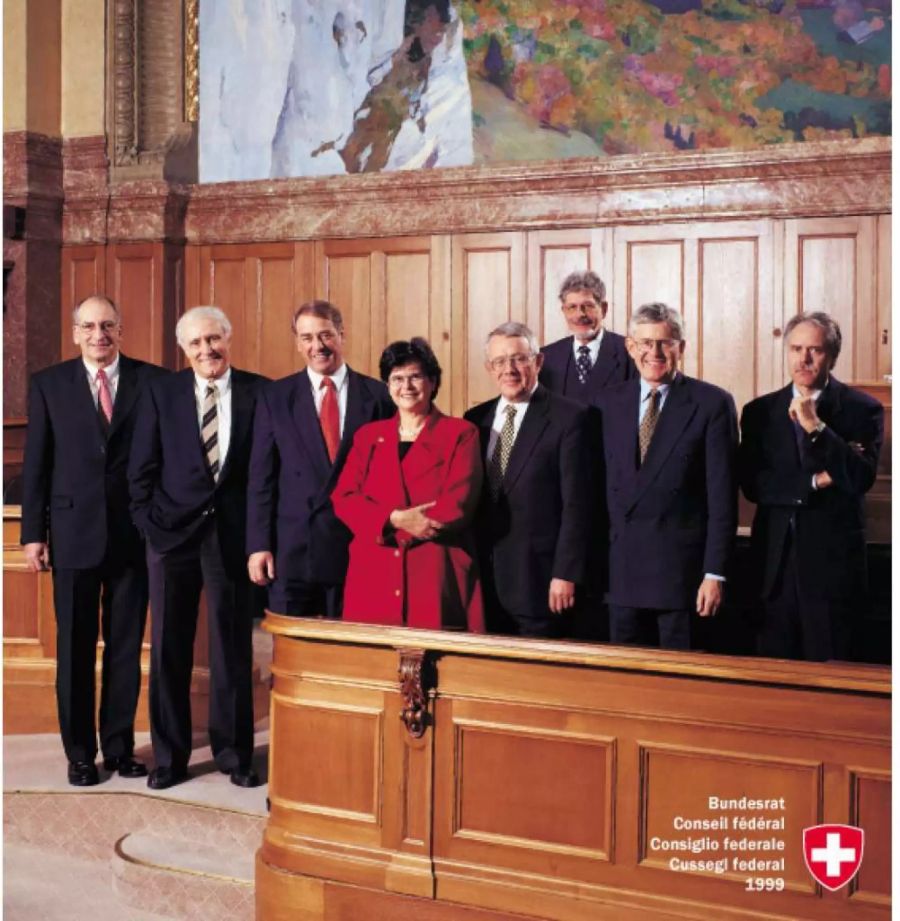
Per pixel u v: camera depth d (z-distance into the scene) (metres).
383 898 3.87
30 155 8.60
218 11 8.72
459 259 8.16
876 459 4.17
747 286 7.51
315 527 4.48
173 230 8.73
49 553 5.04
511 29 8.06
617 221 7.75
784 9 7.45
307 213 8.51
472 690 3.78
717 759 3.49
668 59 7.71
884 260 7.22
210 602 4.81
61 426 4.97
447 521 3.99
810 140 7.43
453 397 8.21
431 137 8.30
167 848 4.65
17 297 8.66
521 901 3.70
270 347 8.67
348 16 8.45
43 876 4.71
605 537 4.31
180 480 4.75
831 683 3.32
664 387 4.20
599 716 3.63
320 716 4.01
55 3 8.80
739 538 4.58
